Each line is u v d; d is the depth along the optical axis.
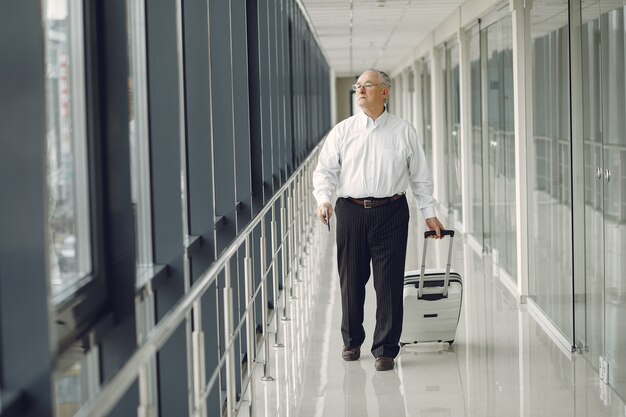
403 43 16.95
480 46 9.70
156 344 2.18
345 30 14.22
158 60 3.62
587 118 5.36
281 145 9.66
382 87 5.24
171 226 3.66
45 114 2.09
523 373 5.28
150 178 3.65
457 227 11.80
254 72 6.87
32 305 2.10
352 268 5.42
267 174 7.99
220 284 5.35
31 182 2.08
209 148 4.44
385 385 5.08
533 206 7.04
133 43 3.62
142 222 3.66
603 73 4.99
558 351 5.77
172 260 3.67
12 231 2.09
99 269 2.87
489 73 9.20
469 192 10.75
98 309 2.84
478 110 9.98
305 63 14.35
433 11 11.48
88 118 2.83
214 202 4.89
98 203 2.87
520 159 7.30
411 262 9.18
